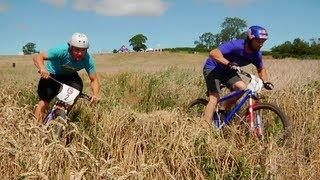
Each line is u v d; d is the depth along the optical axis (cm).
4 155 290
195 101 529
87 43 407
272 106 413
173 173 310
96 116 424
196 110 523
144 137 356
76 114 455
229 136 402
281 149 343
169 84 709
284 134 394
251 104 427
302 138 398
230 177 311
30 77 917
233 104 462
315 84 656
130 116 389
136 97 664
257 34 420
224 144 342
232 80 452
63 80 442
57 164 286
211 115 455
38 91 449
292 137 388
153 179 293
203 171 318
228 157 326
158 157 323
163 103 633
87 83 920
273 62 1426
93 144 355
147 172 298
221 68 455
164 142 336
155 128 364
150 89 684
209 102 459
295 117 464
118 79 818
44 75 404
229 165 331
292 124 431
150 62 4100
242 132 419
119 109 418
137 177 281
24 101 525
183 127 348
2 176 285
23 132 320
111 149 344
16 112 375
